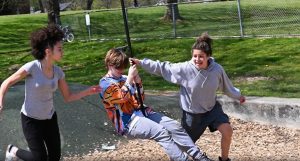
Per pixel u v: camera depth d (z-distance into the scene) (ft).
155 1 155.43
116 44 52.54
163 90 29.91
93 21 64.18
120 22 64.44
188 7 70.44
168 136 13.82
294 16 54.03
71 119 21.86
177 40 49.44
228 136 14.90
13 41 63.62
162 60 43.16
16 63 49.83
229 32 49.14
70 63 46.52
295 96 24.89
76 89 26.91
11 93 25.04
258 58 36.40
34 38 13.53
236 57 38.24
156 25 62.13
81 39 58.54
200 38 14.43
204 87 14.51
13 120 21.13
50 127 14.25
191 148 14.29
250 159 17.62
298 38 41.45
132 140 20.56
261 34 45.55
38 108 13.76
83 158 18.61
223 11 64.44
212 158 17.98
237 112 23.07
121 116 14.06
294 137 20.63
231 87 15.26
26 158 14.55
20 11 129.90
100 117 22.29
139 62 14.62
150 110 14.89
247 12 60.75
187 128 15.16
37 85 13.60
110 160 18.13
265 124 22.27
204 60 14.29
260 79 30.25
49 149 14.40
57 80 14.05
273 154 18.29
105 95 14.10
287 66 32.81
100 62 45.37
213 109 15.06
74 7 169.07
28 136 13.99
